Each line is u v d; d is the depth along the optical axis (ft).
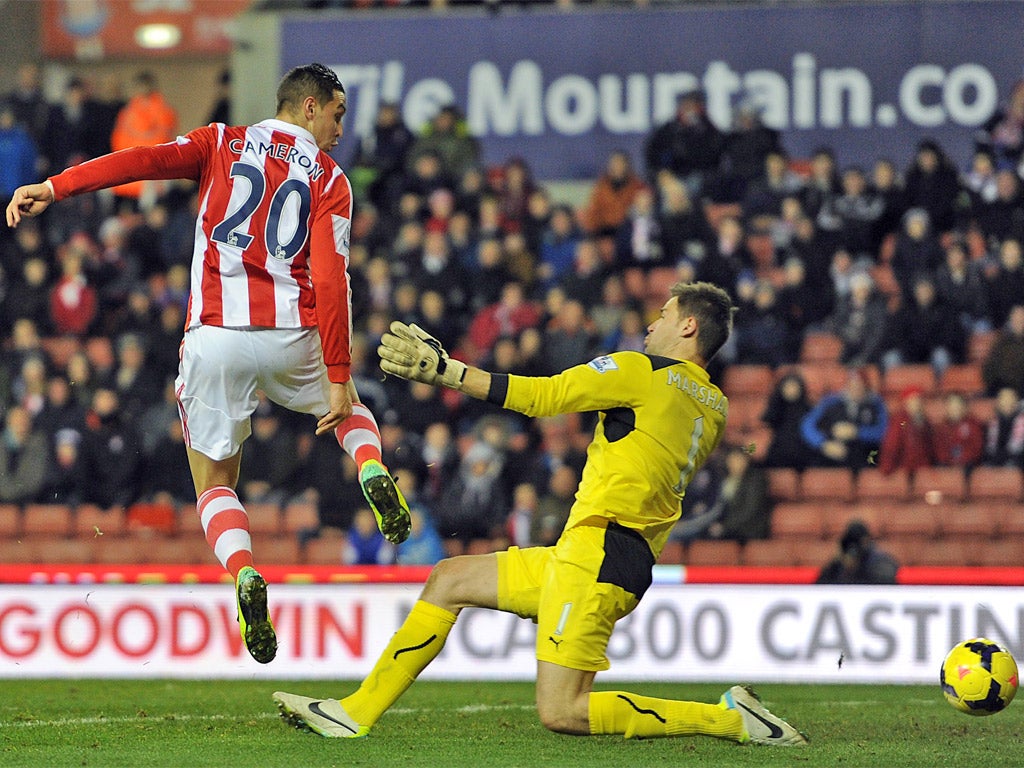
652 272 151.84
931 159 151.53
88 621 98.12
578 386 55.57
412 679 60.49
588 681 56.54
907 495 132.16
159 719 72.74
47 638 98.17
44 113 171.32
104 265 157.99
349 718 60.44
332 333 56.18
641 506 56.18
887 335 142.92
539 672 56.13
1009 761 60.29
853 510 132.05
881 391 142.61
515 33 174.91
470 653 96.53
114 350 147.54
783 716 76.64
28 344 144.87
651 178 161.17
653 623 96.73
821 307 144.87
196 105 207.82
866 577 100.42
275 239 57.00
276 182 57.16
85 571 98.43
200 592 97.66
